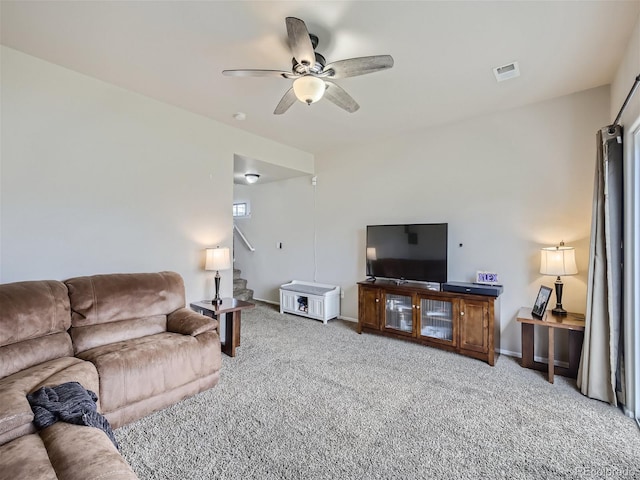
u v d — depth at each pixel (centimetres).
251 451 187
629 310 229
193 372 250
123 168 310
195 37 227
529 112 337
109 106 299
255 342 384
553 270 289
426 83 290
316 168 537
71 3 194
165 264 343
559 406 238
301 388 267
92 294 253
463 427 212
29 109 254
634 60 214
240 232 652
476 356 329
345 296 499
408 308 381
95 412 155
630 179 229
